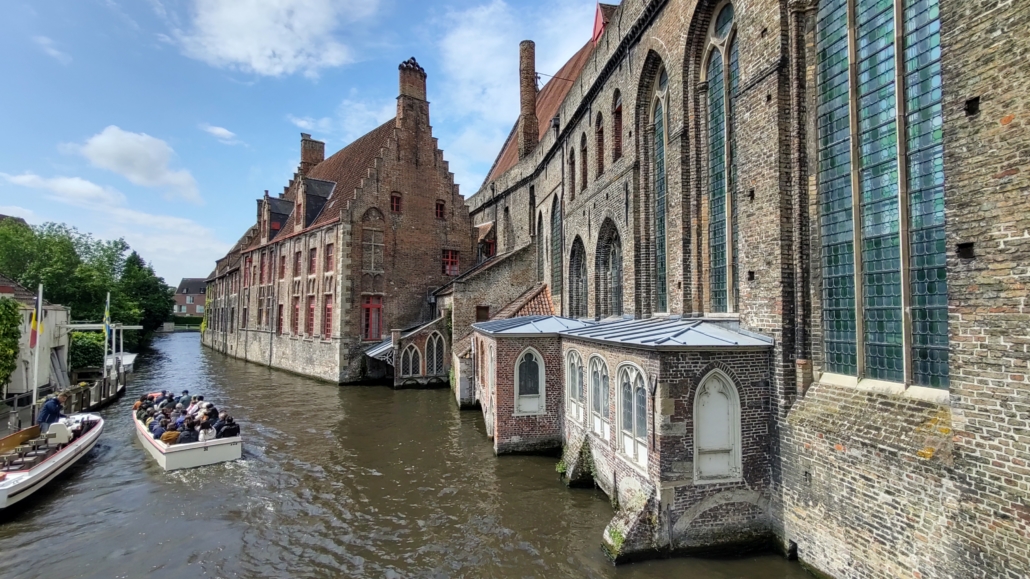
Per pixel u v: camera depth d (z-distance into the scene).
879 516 7.23
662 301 15.67
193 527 11.84
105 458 17.11
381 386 32.00
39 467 13.72
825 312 8.91
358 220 34.69
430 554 10.18
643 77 16.05
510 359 15.89
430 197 37.88
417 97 37.69
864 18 8.21
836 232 8.73
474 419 21.92
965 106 6.29
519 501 12.31
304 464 16.17
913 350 7.32
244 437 19.48
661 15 14.88
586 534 10.36
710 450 9.15
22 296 26.16
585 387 13.32
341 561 10.13
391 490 13.73
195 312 142.62
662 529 8.98
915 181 7.30
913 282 7.32
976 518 6.05
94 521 12.24
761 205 9.89
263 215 46.66
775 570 8.58
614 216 18.52
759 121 10.01
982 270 6.08
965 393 6.23
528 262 31.39
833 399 8.39
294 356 39.06
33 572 10.02
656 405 9.05
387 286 35.69
